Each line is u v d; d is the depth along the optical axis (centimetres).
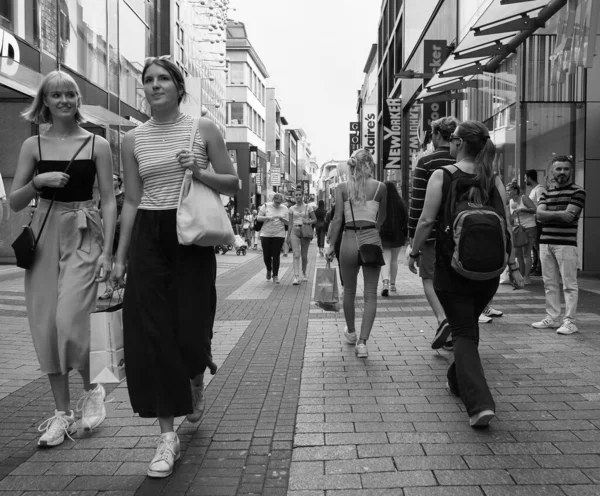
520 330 675
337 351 597
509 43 1077
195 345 333
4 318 787
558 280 679
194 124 344
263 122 6644
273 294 1061
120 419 412
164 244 336
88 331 364
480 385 377
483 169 390
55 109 371
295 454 347
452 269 391
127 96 2300
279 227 1236
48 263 368
